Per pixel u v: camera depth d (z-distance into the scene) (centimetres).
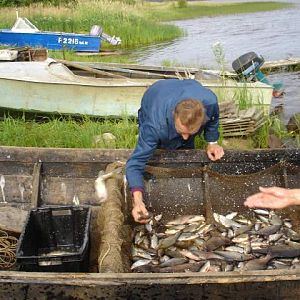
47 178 276
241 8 2234
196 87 233
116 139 410
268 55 962
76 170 277
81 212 233
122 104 475
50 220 231
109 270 187
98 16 1260
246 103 485
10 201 276
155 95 230
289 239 246
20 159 273
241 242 241
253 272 180
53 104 470
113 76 508
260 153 278
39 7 1354
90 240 229
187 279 177
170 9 2159
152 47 1114
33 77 459
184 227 253
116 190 247
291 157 281
